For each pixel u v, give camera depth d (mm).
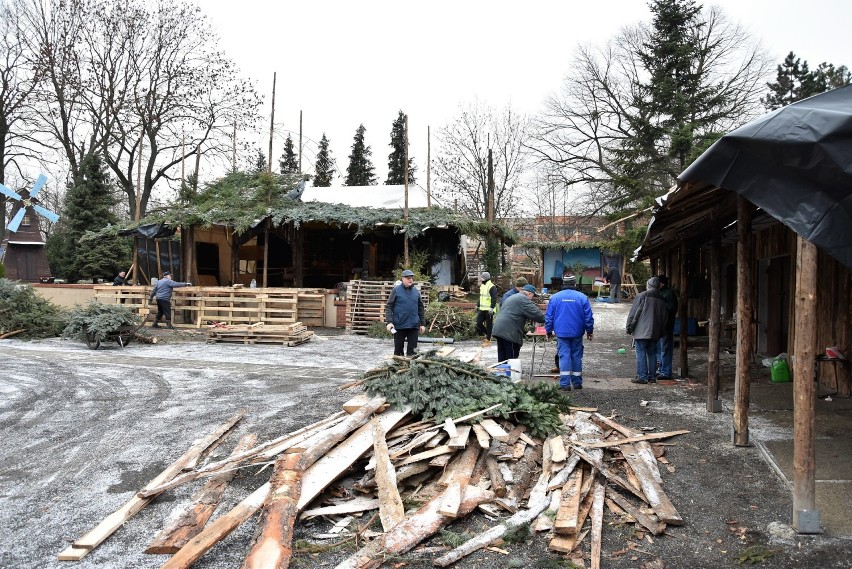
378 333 17312
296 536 4270
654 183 32812
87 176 30938
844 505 4531
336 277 24500
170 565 3521
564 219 49938
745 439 6168
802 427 4230
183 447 6340
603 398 8633
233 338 15398
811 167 4273
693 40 33375
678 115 32344
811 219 4254
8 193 20766
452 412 5805
